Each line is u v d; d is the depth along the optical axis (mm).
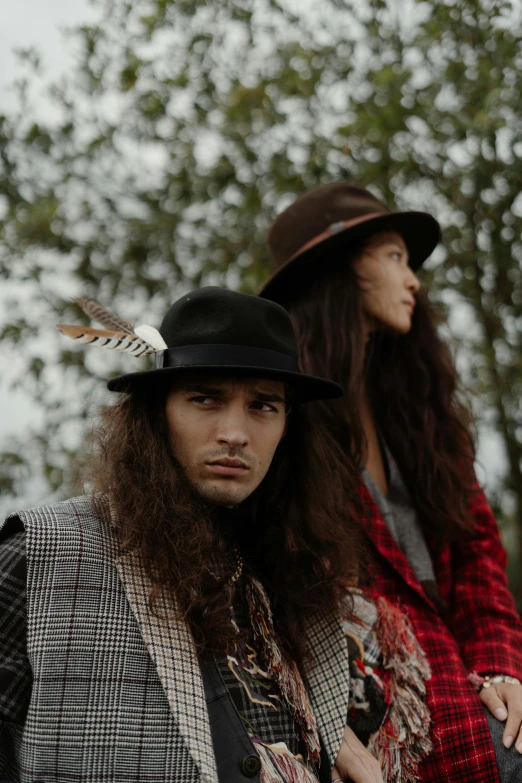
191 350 1513
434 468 2221
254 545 1682
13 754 1432
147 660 1398
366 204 2299
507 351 3617
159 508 1484
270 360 1534
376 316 2252
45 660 1360
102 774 1328
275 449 1620
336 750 1571
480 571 2154
